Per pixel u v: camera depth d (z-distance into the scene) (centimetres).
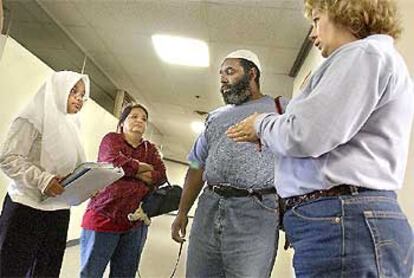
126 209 215
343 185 79
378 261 75
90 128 486
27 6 402
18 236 163
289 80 463
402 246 78
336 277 76
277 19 343
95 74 597
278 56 413
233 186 155
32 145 171
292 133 79
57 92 180
